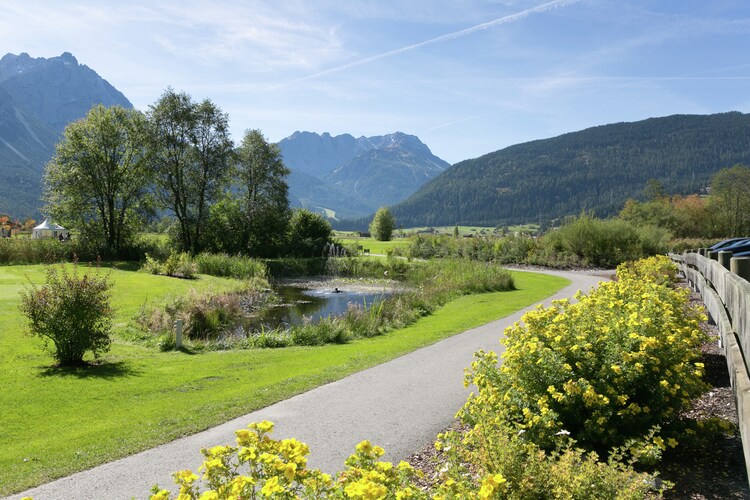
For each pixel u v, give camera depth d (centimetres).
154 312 1733
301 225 5097
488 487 271
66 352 1085
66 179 4059
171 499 457
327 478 290
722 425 462
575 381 477
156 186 4500
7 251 3547
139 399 845
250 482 259
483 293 2491
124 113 4378
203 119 4466
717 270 747
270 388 865
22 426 712
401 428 641
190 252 4169
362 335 1603
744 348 367
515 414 479
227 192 4916
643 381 484
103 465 562
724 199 6950
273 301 2661
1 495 496
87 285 1109
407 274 3797
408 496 287
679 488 407
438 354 1103
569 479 329
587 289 2423
